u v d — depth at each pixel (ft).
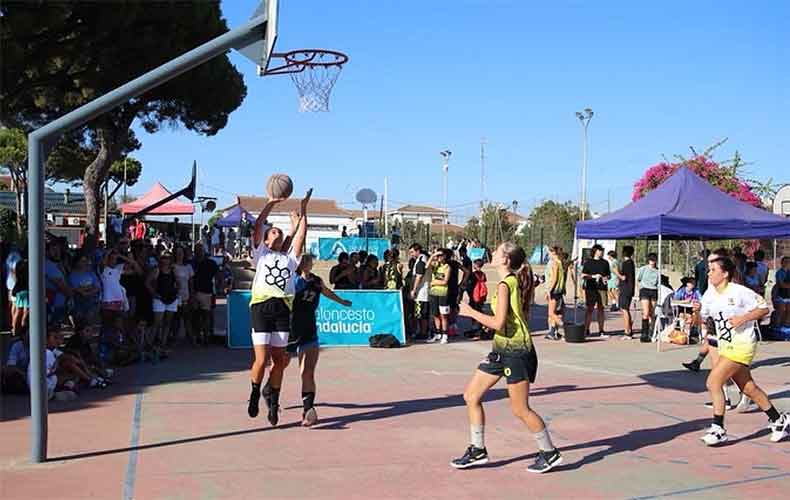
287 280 26.61
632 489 20.68
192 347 48.24
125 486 20.33
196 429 26.71
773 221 50.55
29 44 46.21
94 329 42.83
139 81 22.21
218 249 120.16
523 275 21.76
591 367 42.27
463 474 21.84
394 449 24.41
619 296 56.44
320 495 19.89
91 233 65.92
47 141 22.02
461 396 33.12
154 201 100.63
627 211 54.03
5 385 31.24
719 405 25.31
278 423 27.73
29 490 19.84
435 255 53.21
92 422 27.53
